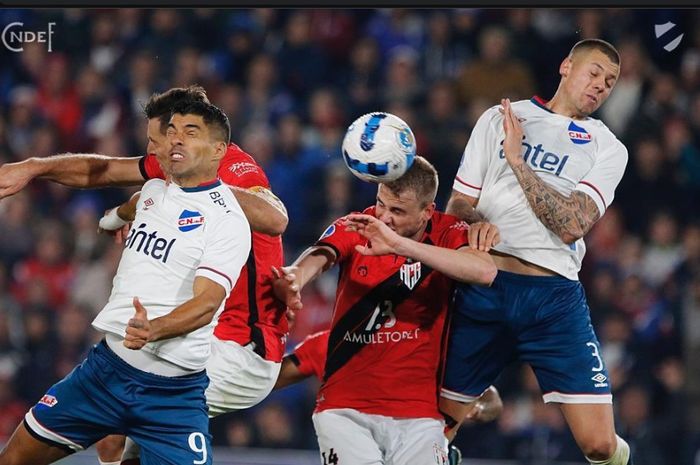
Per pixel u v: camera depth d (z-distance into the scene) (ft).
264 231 64.90
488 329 69.51
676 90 153.48
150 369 60.39
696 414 125.49
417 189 62.75
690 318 132.05
